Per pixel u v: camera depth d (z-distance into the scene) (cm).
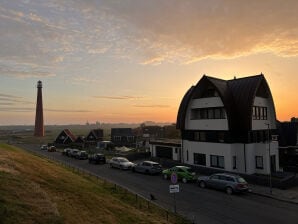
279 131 3909
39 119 12938
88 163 4719
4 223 1000
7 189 1370
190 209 2059
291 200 2305
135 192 2575
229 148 3444
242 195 2484
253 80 3541
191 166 3812
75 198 1677
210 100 3706
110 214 1553
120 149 6650
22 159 2812
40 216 1159
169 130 10125
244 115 3412
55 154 6456
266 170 3384
